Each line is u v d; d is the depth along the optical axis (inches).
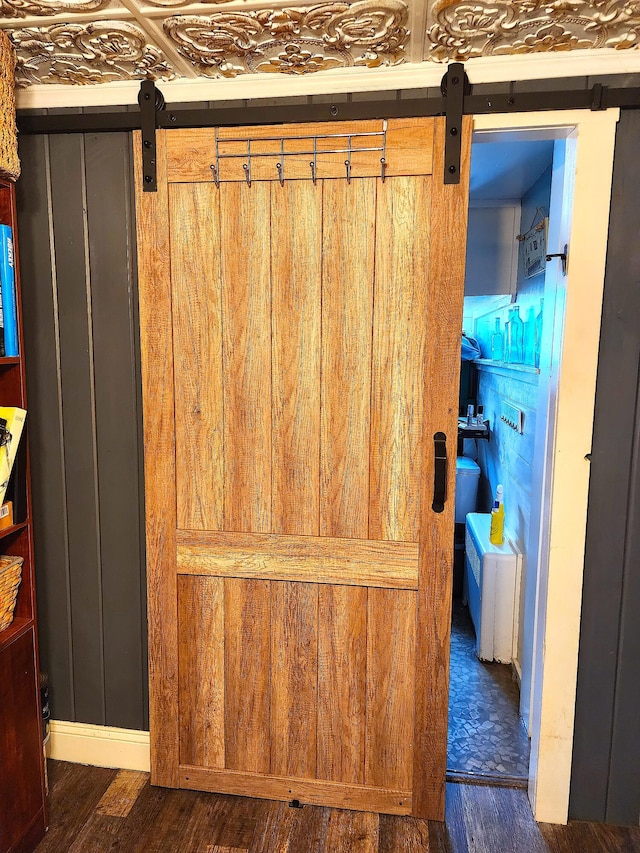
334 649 69.4
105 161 69.2
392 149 61.7
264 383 67.3
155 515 71.0
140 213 66.9
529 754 80.7
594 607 66.4
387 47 57.5
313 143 63.0
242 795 72.9
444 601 66.2
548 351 73.0
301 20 52.5
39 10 51.4
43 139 70.1
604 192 60.1
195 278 67.1
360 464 66.5
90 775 76.9
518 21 52.5
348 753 70.4
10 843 61.0
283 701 71.1
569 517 65.0
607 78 59.4
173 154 65.5
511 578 100.8
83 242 71.1
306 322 65.7
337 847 65.1
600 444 64.2
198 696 72.6
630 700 66.9
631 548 65.0
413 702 68.3
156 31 54.8
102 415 73.5
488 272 115.1
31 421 75.2
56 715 79.7
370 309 64.4
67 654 78.3
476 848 65.1
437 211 61.7
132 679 77.0
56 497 75.9
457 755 80.4
